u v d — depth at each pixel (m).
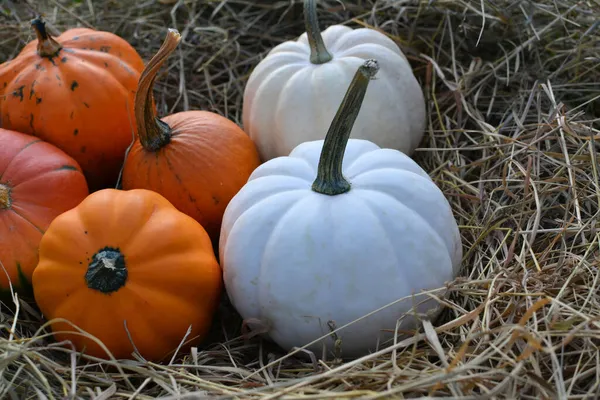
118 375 0.43
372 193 0.45
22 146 0.49
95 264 0.43
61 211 0.48
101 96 0.51
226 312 0.50
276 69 0.54
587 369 0.41
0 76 0.52
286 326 0.44
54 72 0.51
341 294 0.43
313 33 0.53
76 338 0.44
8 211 0.47
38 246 0.47
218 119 0.52
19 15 0.65
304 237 0.43
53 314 0.44
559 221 0.49
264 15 0.67
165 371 0.43
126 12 0.67
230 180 0.50
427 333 0.41
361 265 0.43
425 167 0.57
